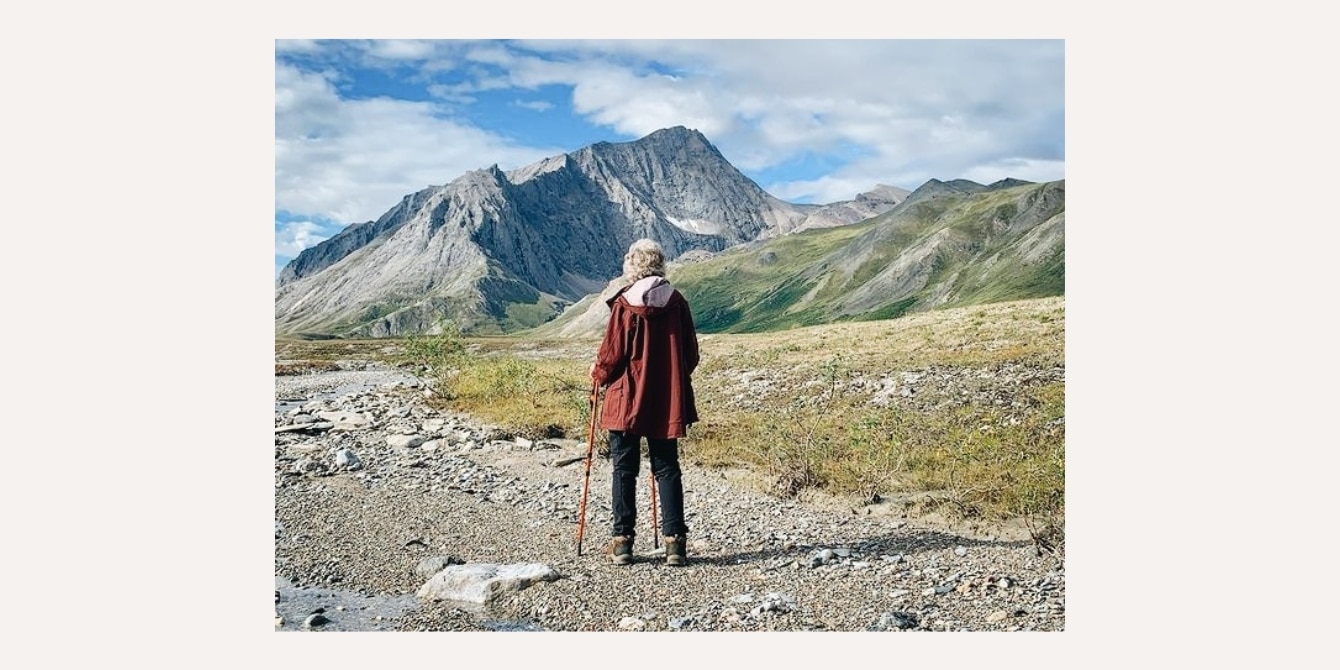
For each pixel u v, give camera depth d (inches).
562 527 403.2
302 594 311.9
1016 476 440.1
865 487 466.6
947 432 596.7
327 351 3363.7
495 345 3799.2
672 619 283.4
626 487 342.3
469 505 448.8
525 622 285.0
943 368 1015.0
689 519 423.5
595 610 292.4
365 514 423.2
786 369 1187.9
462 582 309.6
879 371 1045.8
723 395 958.4
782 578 325.1
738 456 574.9
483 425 743.1
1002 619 281.7
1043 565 334.6
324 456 586.6
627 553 341.4
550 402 851.4
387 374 1643.7
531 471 550.6
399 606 299.9
